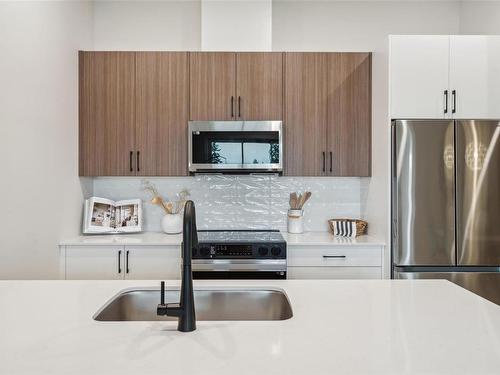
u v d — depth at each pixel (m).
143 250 3.00
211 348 1.03
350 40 3.59
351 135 3.28
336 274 2.98
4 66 2.17
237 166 3.14
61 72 2.91
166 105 3.26
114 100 3.25
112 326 1.18
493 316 1.28
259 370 0.91
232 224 3.60
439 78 2.88
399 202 2.83
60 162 2.90
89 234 3.31
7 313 1.30
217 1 3.36
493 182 2.83
